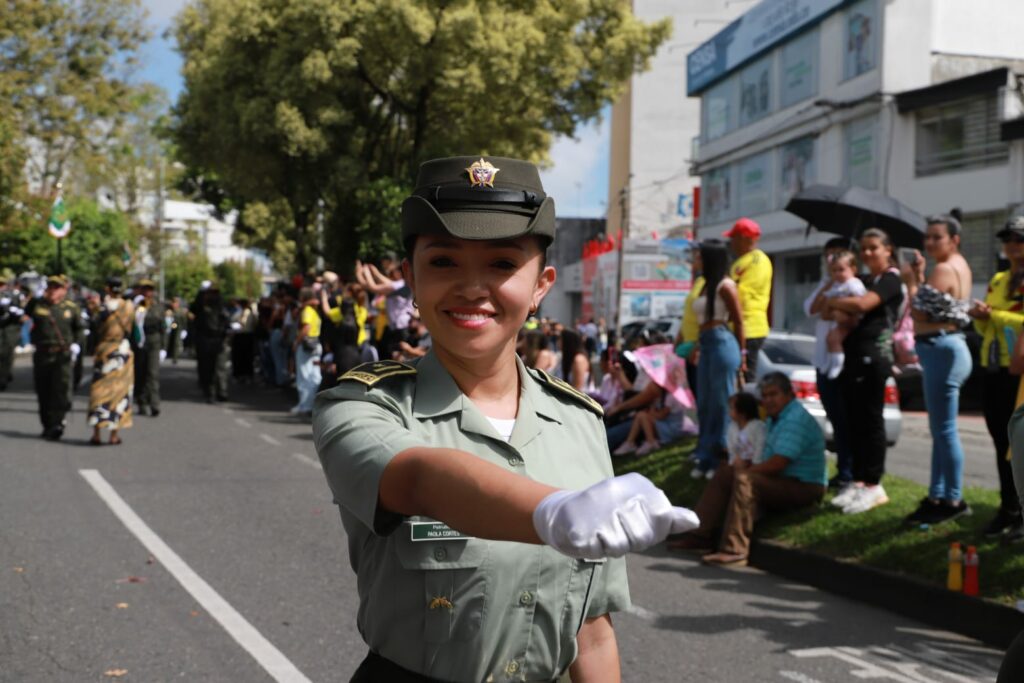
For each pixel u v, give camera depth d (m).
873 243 6.91
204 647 4.89
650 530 1.12
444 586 1.65
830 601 6.00
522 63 20.06
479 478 1.34
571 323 54.22
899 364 7.38
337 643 4.99
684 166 53.22
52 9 26.00
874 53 25.47
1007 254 6.06
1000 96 21.94
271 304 21.56
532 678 1.73
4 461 10.01
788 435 7.00
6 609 5.36
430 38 19.56
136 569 6.21
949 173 23.33
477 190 1.67
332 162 21.06
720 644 5.11
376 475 1.50
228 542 6.95
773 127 30.61
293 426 13.97
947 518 6.26
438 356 1.78
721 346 7.93
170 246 66.69
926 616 5.57
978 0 25.72
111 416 11.48
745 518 6.92
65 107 26.64
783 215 30.34
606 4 20.97
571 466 1.80
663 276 29.05
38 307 11.73
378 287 9.62
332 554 6.69
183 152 23.83
